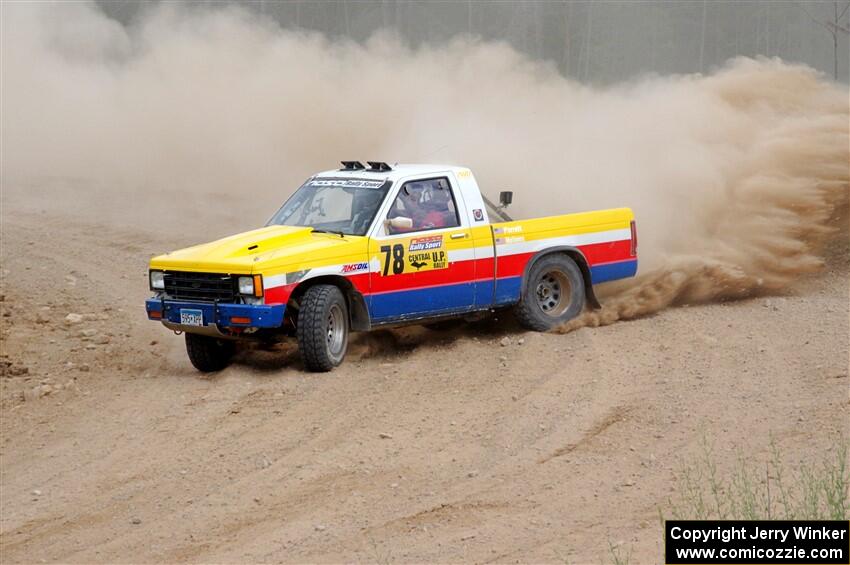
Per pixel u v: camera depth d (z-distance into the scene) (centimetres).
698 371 2034
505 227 2312
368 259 2147
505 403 1914
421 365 2152
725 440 1689
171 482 1644
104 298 2997
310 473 1641
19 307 2892
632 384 1983
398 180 2233
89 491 1631
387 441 1756
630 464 1623
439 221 2250
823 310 2470
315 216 2262
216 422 1878
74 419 1969
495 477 1600
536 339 2291
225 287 2042
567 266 2392
